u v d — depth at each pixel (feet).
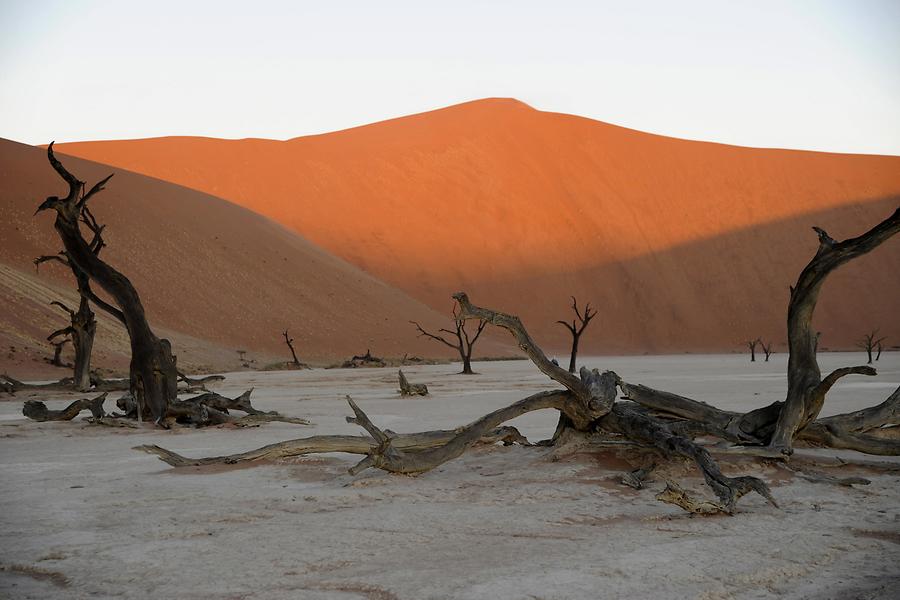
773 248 432.66
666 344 385.70
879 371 153.79
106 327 209.67
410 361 268.41
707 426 35.70
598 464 34.86
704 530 24.72
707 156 472.85
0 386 101.40
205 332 250.98
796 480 32.63
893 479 33.06
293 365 224.94
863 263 423.23
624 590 18.88
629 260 412.98
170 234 290.35
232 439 52.47
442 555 22.15
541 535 24.29
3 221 253.65
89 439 53.98
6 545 23.63
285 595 18.85
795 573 20.24
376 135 486.79
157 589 19.44
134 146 458.09
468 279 387.14
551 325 378.53
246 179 422.00
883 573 20.25
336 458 40.88
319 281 312.91
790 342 36.06
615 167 457.68
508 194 431.02
